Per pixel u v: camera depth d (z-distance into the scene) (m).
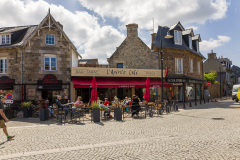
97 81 18.11
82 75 18.33
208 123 9.41
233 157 4.80
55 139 7.03
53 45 18.06
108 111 12.26
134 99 12.64
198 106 18.73
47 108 12.08
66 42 18.53
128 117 12.39
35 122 11.06
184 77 23.03
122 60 22.28
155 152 5.33
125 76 20.05
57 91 18.20
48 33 17.98
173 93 23.42
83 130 8.58
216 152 5.20
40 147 6.07
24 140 6.98
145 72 20.95
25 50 17.28
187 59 24.69
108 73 19.31
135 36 22.45
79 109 11.57
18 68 17.25
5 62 17.73
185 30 26.58
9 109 12.45
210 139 6.50
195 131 7.79
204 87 30.88
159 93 22.03
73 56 20.20
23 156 5.27
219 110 14.72
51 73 17.83
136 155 5.13
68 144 6.34
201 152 5.23
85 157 5.09
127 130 8.34
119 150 5.60
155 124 9.59
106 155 5.21
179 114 13.05
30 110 13.39
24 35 18.45
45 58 17.91
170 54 23.02
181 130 8.05
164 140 6.55
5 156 5.27
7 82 17.08
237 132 7.39
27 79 17.19
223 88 44.97
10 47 17.19
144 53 22.27
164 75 22.00
